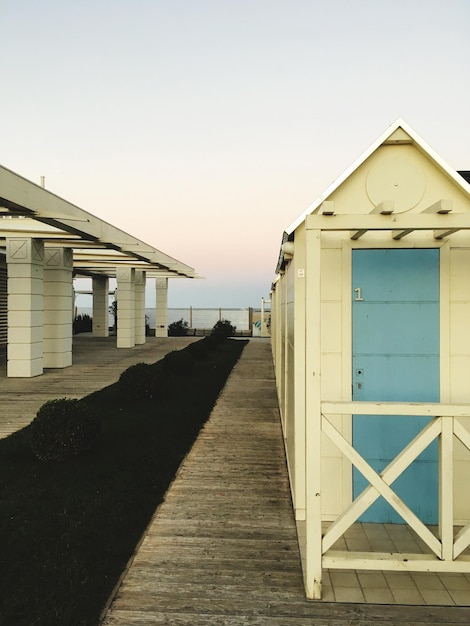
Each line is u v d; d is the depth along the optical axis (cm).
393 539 399
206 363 1570
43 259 1298
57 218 879
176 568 349
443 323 427
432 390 429
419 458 425
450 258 428
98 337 2677
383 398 430
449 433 310
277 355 1155
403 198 429
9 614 289
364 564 311
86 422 592
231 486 519
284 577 338
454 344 428
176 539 395
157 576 338
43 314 1406
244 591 320
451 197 426
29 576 328
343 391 432
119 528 403
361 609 302
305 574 332
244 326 3728
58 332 1411
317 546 312
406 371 430
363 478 430
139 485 500
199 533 407
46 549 366
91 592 312
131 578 335
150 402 924
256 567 351
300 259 464
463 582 334
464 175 579
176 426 749
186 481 532
